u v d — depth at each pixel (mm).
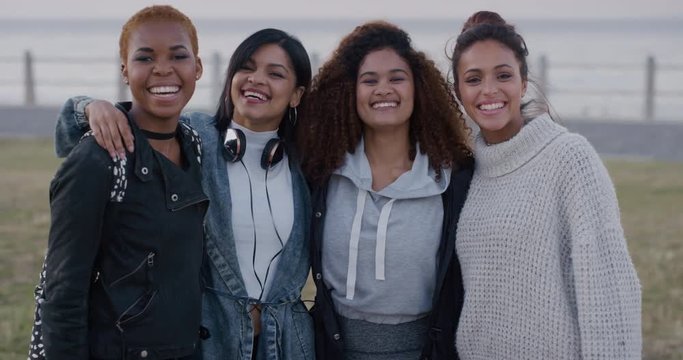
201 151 3561
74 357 3043
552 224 3391
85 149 3061
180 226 3182
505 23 3686
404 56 3861
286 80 3797
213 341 3643
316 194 3832
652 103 17344
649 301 7000
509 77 3568
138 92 3277
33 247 8586
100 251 3113
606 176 3393
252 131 3830
